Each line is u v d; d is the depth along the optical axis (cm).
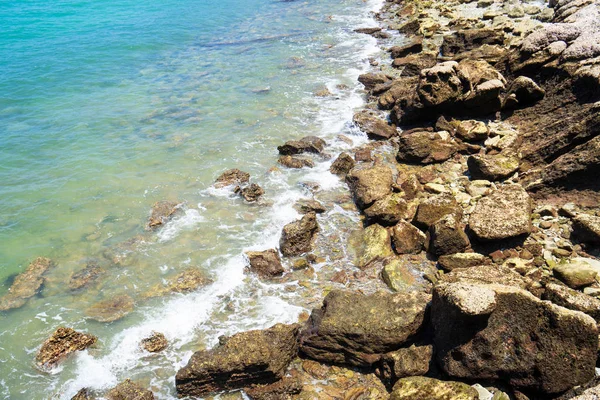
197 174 1972
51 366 1173
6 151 2191
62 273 1479
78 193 1875
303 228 1509
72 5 5069
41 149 2216
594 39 1995
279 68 3167
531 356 950
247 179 1898
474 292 988
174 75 3147
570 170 1486
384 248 1454
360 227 1595
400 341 1085
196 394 1088
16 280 1452
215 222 1672
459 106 2084
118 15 4662
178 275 1435
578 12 2491
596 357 932
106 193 1869
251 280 1412
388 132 2145
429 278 1322
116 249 1566
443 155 1888
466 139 1958
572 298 1036
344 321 1119
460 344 1002
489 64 2402
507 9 3391
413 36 3434
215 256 1510
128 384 1086
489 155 1759
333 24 4147
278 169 1973
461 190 1680
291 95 2709
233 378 1074
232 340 1110
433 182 1755
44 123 2478
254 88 2847
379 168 1784
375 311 1130
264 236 1588
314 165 1986
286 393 1052
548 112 1952
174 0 5269
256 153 2116
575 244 1327
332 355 1125
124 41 3853
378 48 3388
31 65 3319
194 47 3734
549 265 1263
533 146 1777
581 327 916
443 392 955
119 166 2053
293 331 1148
